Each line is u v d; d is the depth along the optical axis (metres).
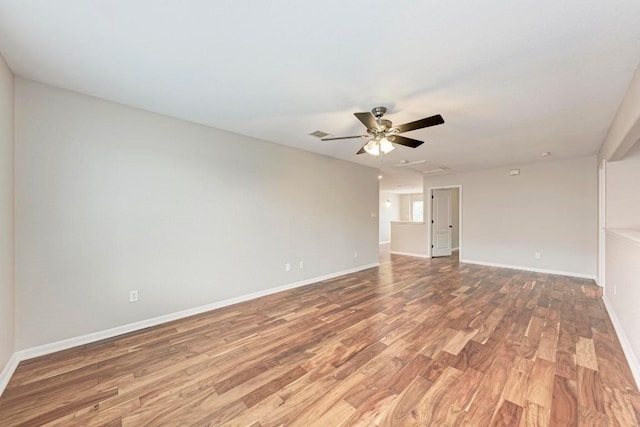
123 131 2.74
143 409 1.69
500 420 1.57
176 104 2.73
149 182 2.91
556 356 2.25
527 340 2.53
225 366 2.15
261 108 2.81
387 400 1.75
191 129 3.22
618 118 2.75
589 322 2.94
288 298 3.84
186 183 3.19
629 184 3.60
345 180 5.39
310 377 2.00
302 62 1.98
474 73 2.10
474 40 1.71
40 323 2.31
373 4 1.42
